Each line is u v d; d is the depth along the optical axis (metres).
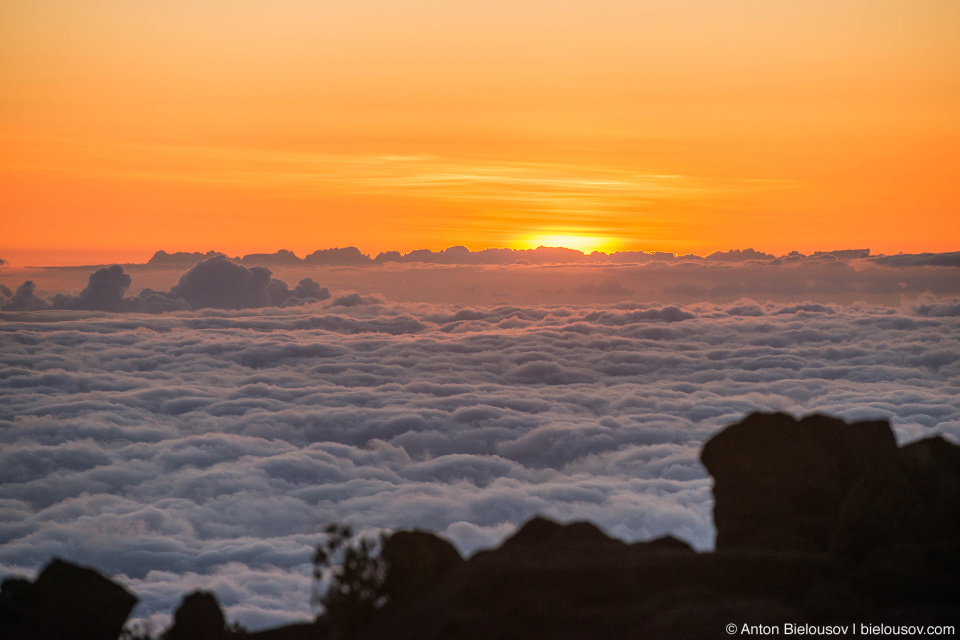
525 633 7.10
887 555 7.72
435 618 7.60
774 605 7.14
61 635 9.02
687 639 6.64
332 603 8.62
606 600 7.56
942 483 8.17
